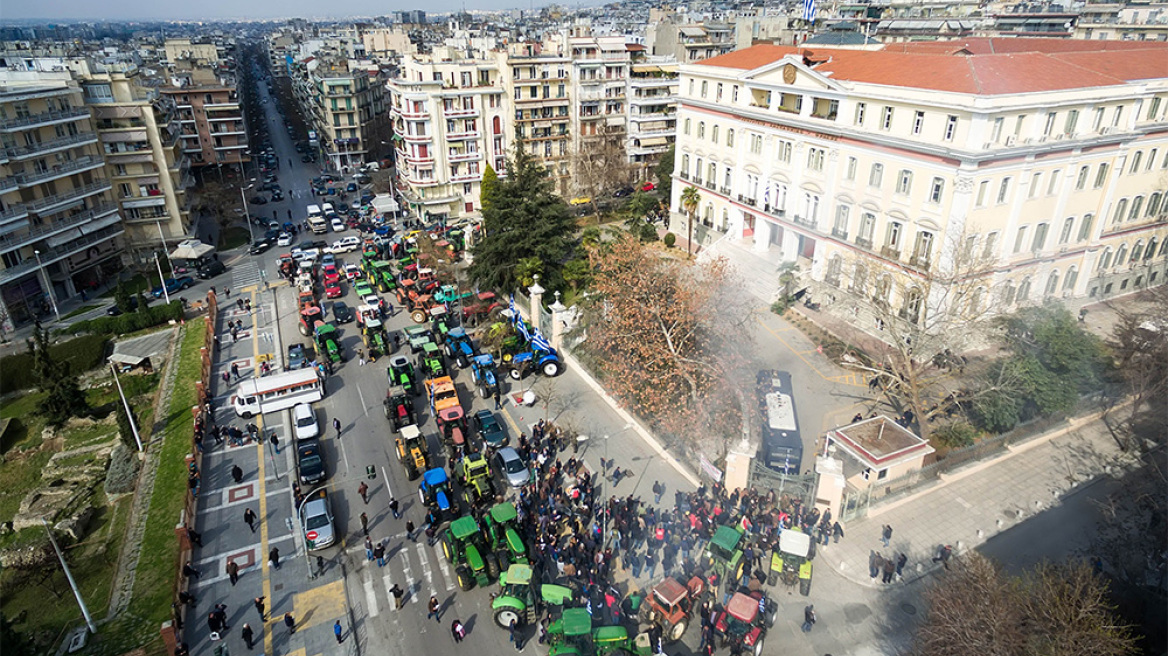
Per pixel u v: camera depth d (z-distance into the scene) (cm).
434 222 9319
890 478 3722
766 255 6681
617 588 3234
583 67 9475
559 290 6462
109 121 7812
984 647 2356
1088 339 4216
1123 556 3170
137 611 3353
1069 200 5281
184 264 8138
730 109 6881
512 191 6444
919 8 13762
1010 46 6662
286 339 6269
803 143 6041
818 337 5459
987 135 4603
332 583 3406
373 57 16962
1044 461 3988
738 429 4153
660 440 4309
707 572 3247
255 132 16062
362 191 11462
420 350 5516
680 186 8088
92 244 7481
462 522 3412
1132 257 6219
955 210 4759
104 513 4206
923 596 3117
